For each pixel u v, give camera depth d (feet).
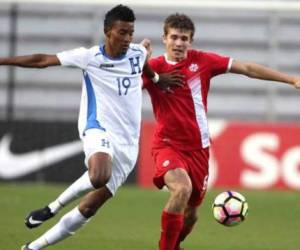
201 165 105.70
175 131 104.78
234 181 198.29
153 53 230.48
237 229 139.03
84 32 231.71
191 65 105.70
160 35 231.50
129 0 215.10
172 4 215.10
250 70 106.22
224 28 232.32
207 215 156.35
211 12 232.12
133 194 186.70
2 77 223.92
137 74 98.58
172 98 105.09
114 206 166.30
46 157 202.39
